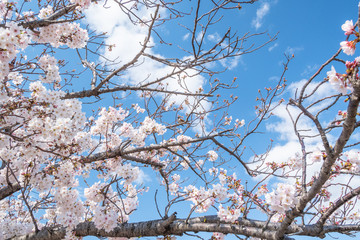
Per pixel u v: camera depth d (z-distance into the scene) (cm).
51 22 382
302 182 288
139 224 435
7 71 314
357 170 289
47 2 474
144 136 531
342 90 203
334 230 314
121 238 454
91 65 593
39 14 450
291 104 245
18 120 392
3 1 393
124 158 511
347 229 310
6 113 353
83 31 479
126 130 509
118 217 473
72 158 437
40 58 446
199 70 433
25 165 432
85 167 496
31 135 361
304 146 312
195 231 386
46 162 473
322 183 246
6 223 536
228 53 401
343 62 204
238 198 440
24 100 363
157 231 411
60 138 382
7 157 414
